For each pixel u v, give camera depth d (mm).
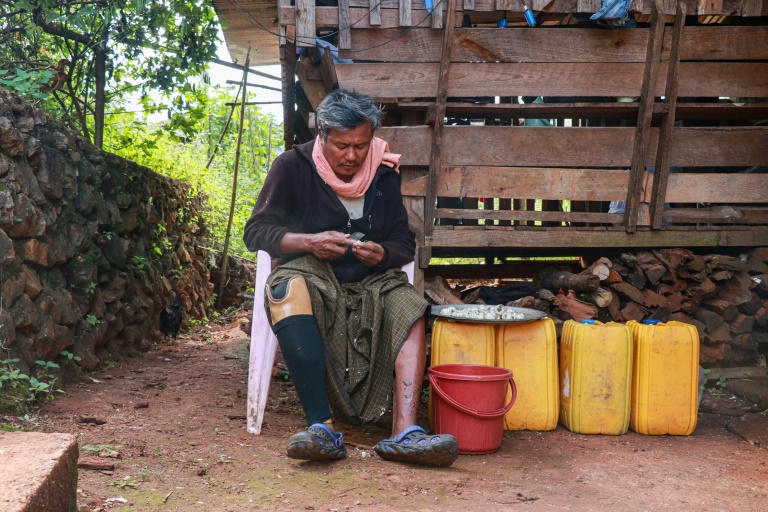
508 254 6152
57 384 4695
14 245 4609
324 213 3807
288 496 2842
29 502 1772
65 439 2277
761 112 5152
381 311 3633
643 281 5121
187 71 9078
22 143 4738
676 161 5113
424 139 4930
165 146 11141
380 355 3639
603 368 4082
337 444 3342
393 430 3535
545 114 5207
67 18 7445
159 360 6633
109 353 6176
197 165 12133
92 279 5855
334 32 4926
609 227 5102
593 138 5016
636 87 4980
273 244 3721
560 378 4297
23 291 4582
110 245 6457
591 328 4117
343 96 3617
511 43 4898
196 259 10547
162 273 8445
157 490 2824
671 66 4918
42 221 4867
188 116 10141
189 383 5387
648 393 4090
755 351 5375
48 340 4750
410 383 3508
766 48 4996
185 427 3885
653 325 4219
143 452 3332
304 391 3406
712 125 5754
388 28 4836
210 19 8766
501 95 4934
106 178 6430
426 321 3703
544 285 5379
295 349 3414
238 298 12172
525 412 4137
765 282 5227
